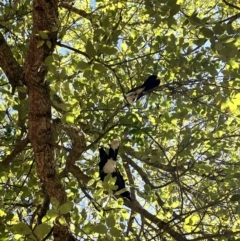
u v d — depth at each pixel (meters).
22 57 5.03
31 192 5.10
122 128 5.10
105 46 3.10
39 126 3.87
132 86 4.65
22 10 4.84
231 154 5.35
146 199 4.45
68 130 4.54
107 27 3.96
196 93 4.43
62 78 3.17
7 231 4.11
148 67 4.69
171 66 4.24
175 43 4.29
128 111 4.87
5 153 5.19
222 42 3.46
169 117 4.65
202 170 4.99
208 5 6.20
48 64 3.17
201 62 4.07
